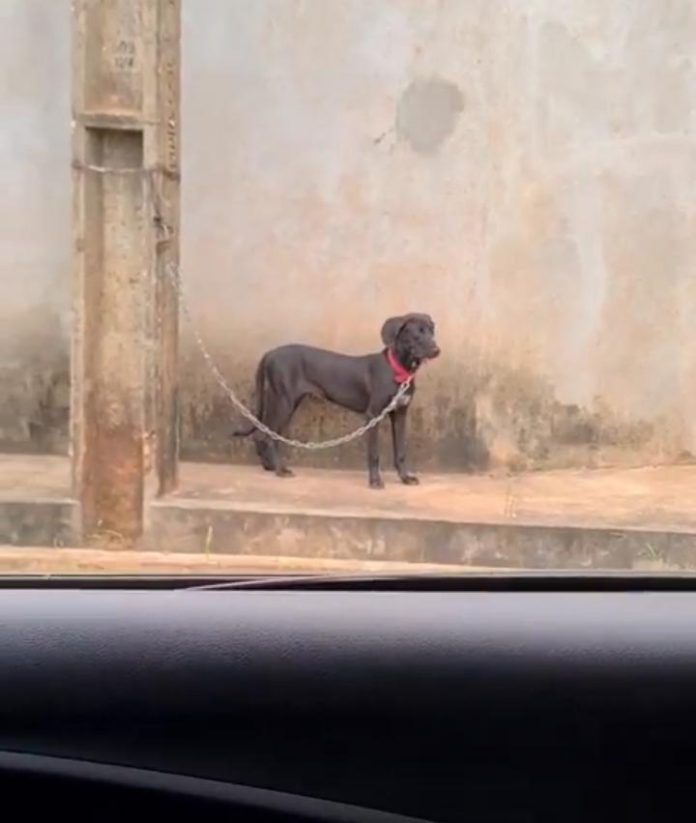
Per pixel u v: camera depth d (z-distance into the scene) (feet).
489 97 28.32
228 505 22.43
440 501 24.34
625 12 28.50
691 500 24.93
